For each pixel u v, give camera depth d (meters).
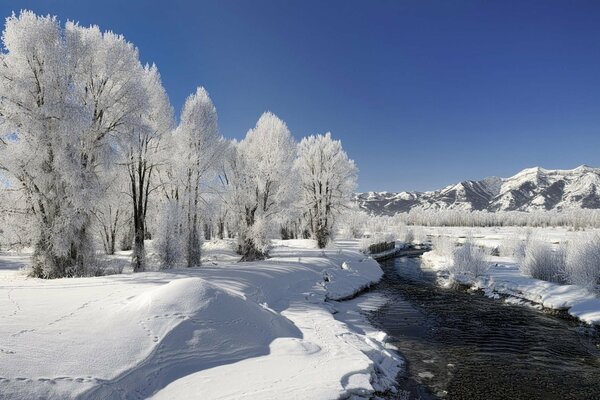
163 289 10.81
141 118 22.61
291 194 32.69
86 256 20.91
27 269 20.11
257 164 29.47
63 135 18.50
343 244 47.56
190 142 26.02
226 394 7.62
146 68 25.69
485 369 11.81
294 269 22.98
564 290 20.27
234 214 30.97
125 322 9.31
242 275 18.75
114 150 21.64
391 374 11.04
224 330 10.01
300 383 8.34
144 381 7.72
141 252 22.27
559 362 12.42
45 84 19.09
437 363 12.30
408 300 22.30
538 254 25.03
